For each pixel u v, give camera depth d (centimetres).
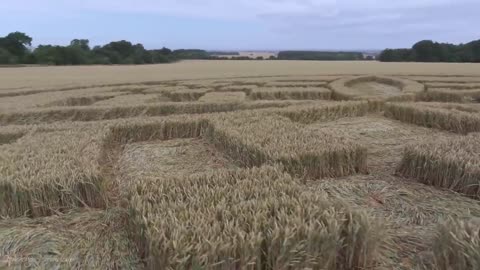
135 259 283
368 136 736
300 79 2202
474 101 1444
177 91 1661
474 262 230
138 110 1149
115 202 421
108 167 566
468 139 501
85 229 337
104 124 726
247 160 513
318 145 489
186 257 228
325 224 265
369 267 275
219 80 2239
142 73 3312
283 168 427
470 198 393
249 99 1501
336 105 971
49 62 5806
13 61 5666
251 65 4634
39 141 559
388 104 984
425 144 481
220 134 625
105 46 6856
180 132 751
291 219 260
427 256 282
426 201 387
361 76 2353
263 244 252
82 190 397
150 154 622
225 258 238
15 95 1772
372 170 512
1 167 412
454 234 248
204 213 279
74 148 510
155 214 279
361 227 267
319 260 254
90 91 1744
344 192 418
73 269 278
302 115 892
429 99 1488
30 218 369
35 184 376
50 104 1342
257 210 279
